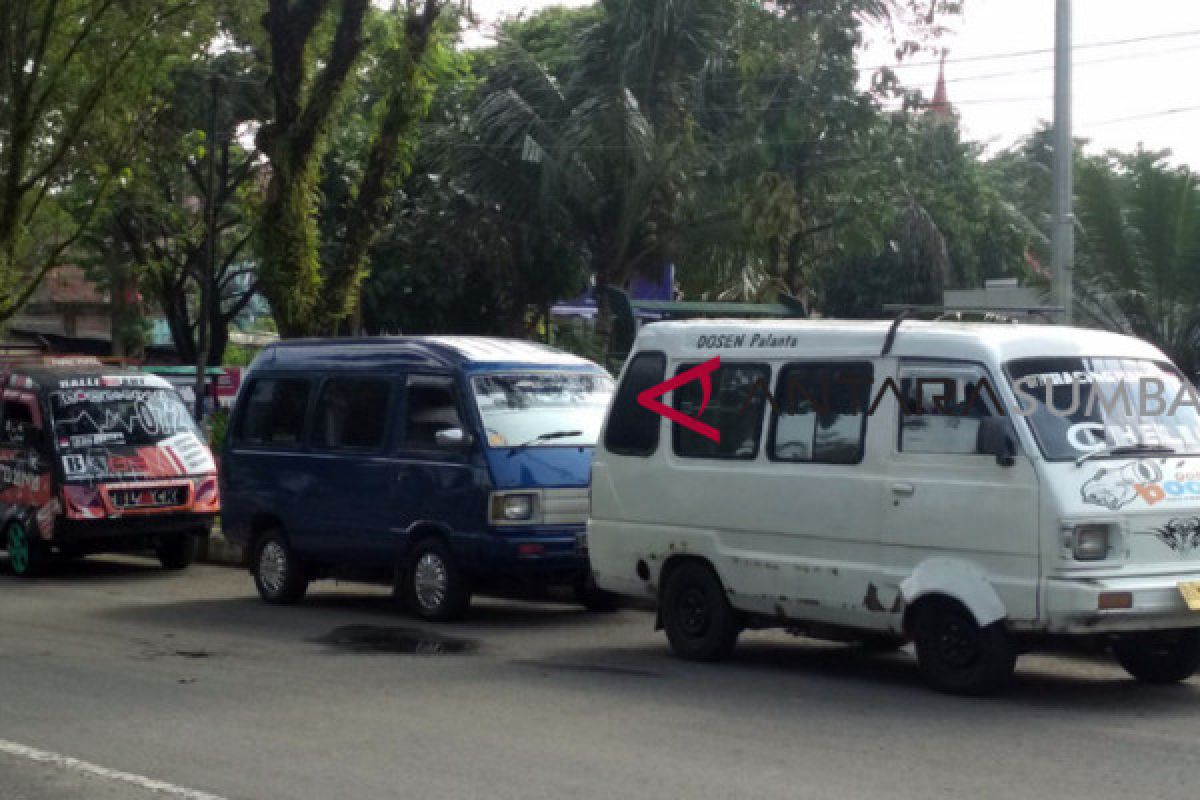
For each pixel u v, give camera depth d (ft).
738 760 24.50
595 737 26.50
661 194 80.33
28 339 149.79
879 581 30.42
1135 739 25.68
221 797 22.56
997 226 102.12
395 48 62.85
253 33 78.38
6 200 80.84
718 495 33.94
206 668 34.63
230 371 96.27
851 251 91.56
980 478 28.78
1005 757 24.41
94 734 27.32
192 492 56.85
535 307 101.45
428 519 41.81
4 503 56.80
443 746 25.90
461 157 84.33
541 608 45.93
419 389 42.88
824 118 81.41
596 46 81.92
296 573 46.55
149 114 85.76
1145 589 27.61
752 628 34.63
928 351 30.32
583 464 41.47
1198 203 49.70
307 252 62.90
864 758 24.48
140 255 118.93
